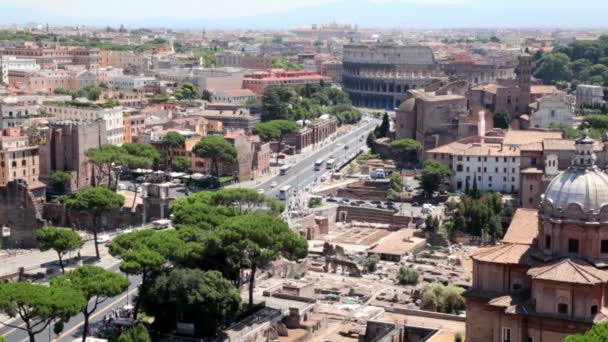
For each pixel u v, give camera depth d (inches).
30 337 7568.9
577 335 6195.9
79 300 7500.0
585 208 7357.3
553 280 7101.4
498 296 7583.7
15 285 7549.2
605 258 7396.7
